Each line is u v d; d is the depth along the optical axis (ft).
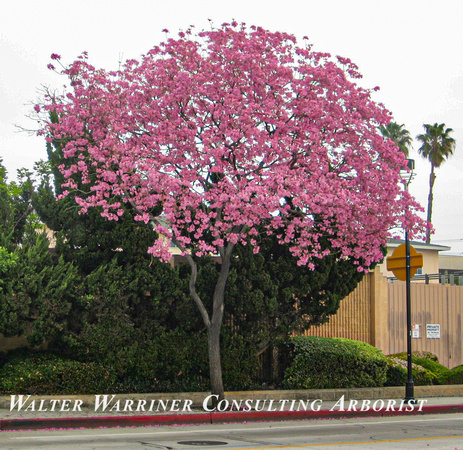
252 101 52.49
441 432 45.78
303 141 52.60
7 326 51.57
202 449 35.53
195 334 58.49
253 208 48.83
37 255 53.72
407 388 60.08
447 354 79.92
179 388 58.08
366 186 54.19
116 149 51.83
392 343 75.25
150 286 56.03
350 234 56.85
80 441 38.63
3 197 58.39
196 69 53.78
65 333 54.08
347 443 39.58
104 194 52.60
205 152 50.42
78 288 53.83
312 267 57.67
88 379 53.57
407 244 61.11
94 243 56.08
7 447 35.50
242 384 60.03
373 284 74.64
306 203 50.62
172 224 50.72
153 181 49.29
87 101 53.88
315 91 53.36
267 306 58.85
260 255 59.31
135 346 55.93
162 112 53.36
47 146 58.49
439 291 80.12
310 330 70.85
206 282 58.29
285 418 52.26
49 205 56.08
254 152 51.37
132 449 35.29
